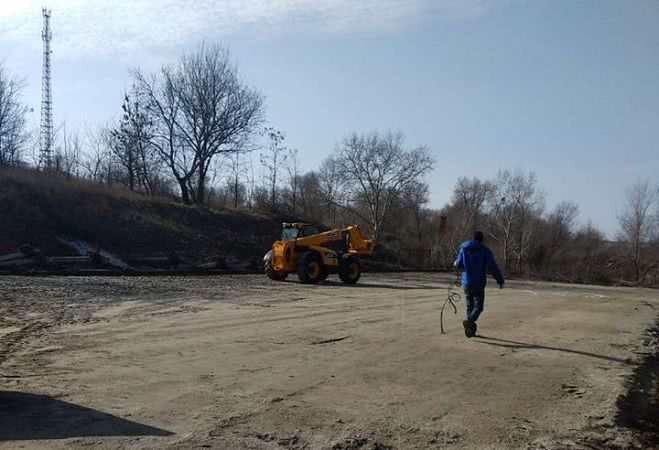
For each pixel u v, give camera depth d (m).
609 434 6.63
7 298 16.70
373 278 34.38
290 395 7.57
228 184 57.72
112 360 9.38
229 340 11.34
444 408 7.22
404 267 51.06
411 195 70.12
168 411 6.81
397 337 12.01
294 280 27.95
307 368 9.08
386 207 68.12
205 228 44.06
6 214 33.81
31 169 41.75
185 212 45.12
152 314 14.66
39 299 16.75
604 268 65.19
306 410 6.97
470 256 12.20
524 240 65.69
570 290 34.00
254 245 44.41
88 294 18.25
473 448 5.97
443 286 28.00
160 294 19.14
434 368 9.30
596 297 25.77
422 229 77.06
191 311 15.41
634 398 8.29
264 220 49.94
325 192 68.75
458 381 8.52
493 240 71.62
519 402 7.59
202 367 9.01
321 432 6.24
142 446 5.69
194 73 50.28
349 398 7.52
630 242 68.19
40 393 7.45
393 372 8.95
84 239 35.56
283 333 12.26
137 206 42.56
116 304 16.33
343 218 69.88
